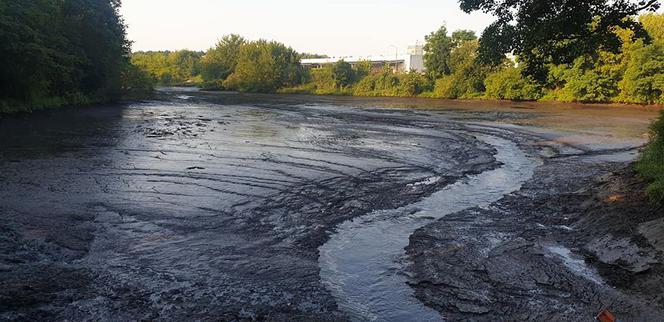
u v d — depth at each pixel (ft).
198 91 294.46
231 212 35.91
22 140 68.95
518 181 51.13
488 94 224.94
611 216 34.17
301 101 203.92
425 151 68.95
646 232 29.17
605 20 40.75
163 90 291.79
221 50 357.61
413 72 271.08
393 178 49.90
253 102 190.08
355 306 22.61
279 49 352.49
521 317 21.45
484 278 25.49
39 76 115.96
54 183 43.45
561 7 40.37
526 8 42.16
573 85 192.24
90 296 22.34
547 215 37.35
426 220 35.94
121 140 72.08
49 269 24.99
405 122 113.91
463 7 44.83
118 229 31.50
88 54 153.17
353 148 69.97
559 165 61.05
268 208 37.22
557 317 21.40
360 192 43.27
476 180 51.16
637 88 172.55
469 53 247.91
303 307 22.21
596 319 21.17
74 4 150.30
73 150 61.72
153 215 34.63
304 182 46.24
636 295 23.06
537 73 45.93
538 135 92.84
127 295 22.61
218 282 24.36
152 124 96.53
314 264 27.07
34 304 21.31
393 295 23.72
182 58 449.89
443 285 24.70
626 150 75.77
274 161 57.26
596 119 126.21
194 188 42.91
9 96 111.04
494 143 82.38
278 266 26.53
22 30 102.58
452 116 132.67
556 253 29.27
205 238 30.37
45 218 33.06
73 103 140.56
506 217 36.94
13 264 25.35
